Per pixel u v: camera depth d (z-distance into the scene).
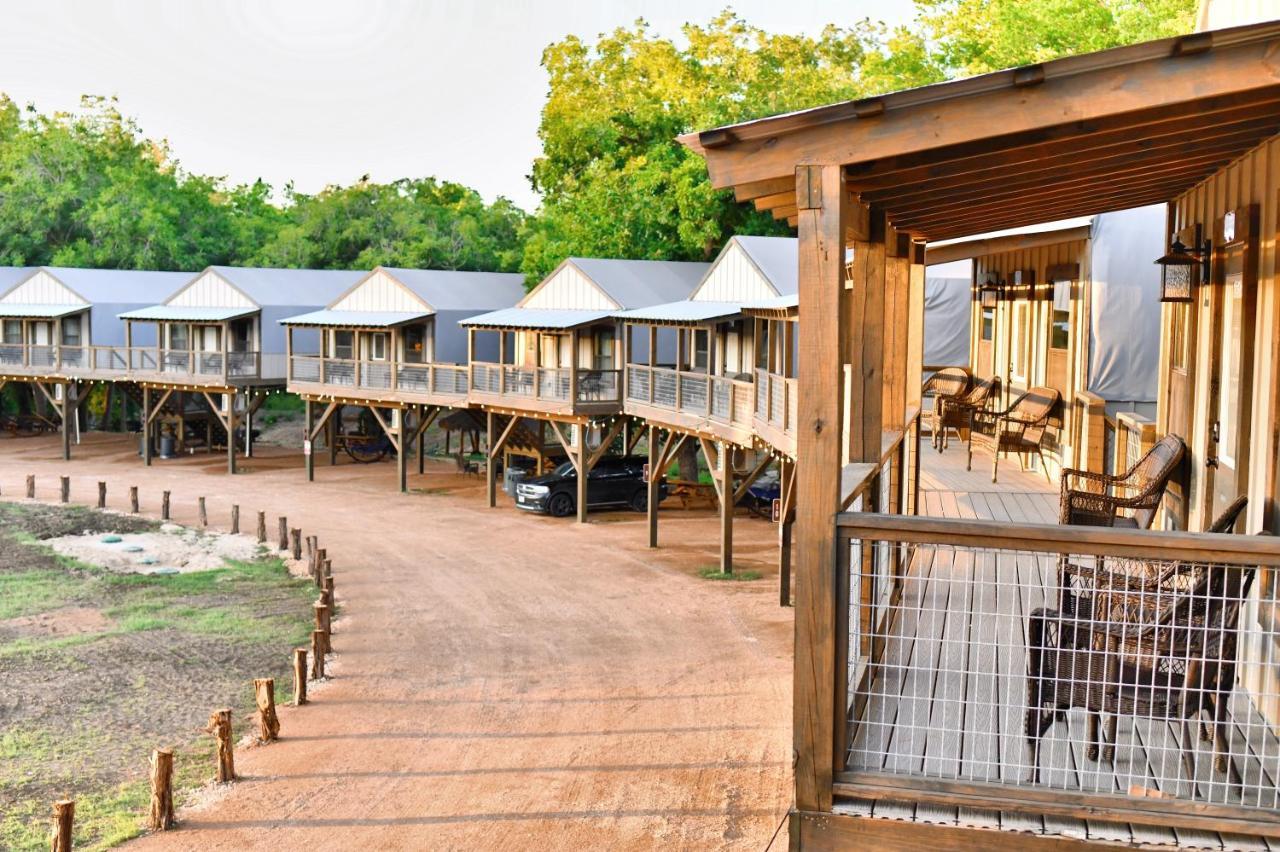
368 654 19.41
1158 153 7.28
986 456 17.25
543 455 36.91
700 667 18.28
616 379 31.25
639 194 42.84
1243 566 5.09
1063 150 6.16
